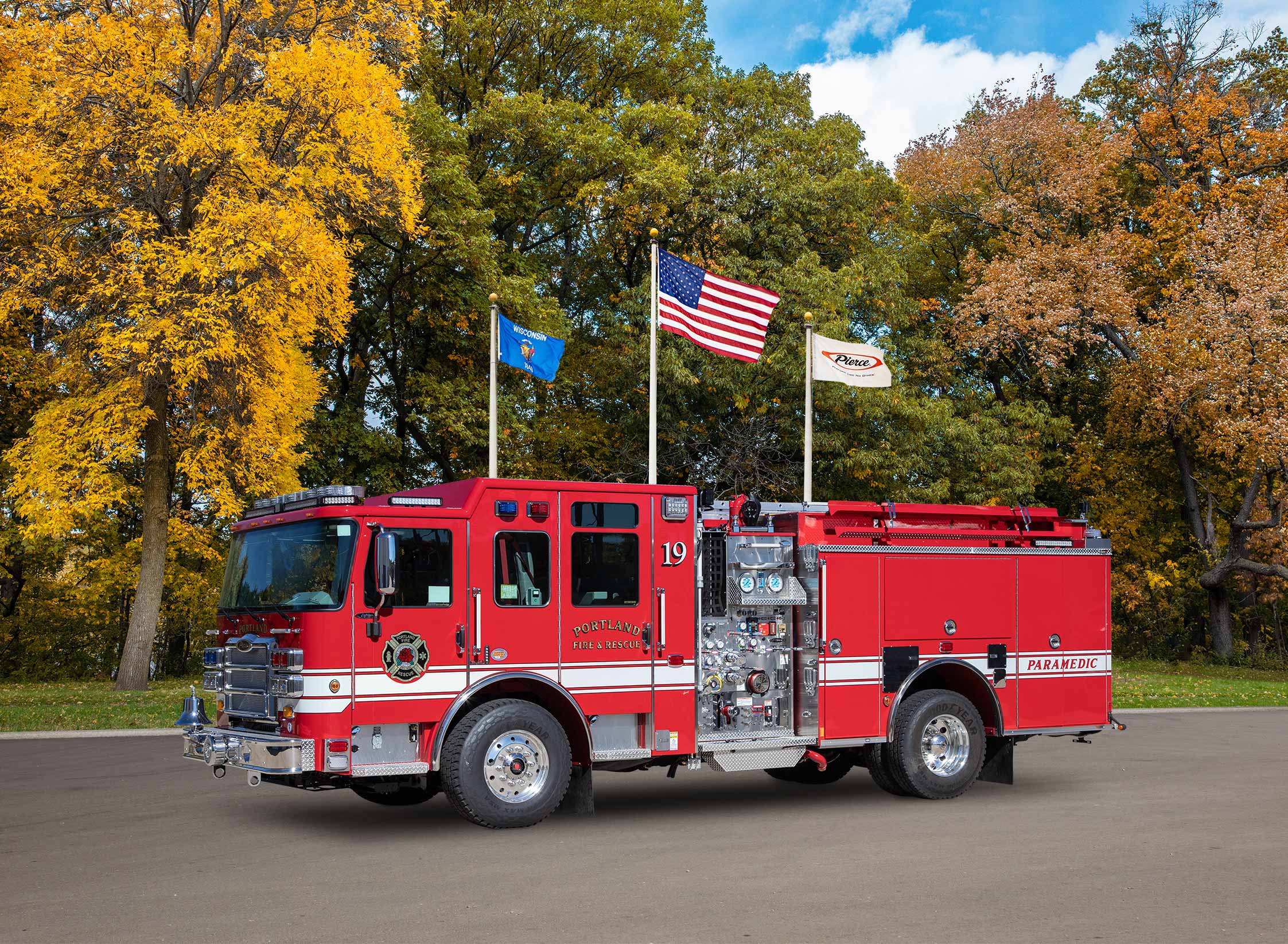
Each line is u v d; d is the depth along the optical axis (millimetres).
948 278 42250
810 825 9633
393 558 8695
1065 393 40656
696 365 28625
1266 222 34875
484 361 29734
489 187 29828
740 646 10750
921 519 11555
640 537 10094
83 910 6719
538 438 31156
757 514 10789
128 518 29797
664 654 10102
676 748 10109
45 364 23172
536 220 33062
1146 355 34656
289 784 9453
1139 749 15516
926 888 7266
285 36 22594
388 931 6230
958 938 6113
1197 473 39906
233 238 19438
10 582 31125
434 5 23594
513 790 9344
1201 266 34594
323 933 6207
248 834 9141
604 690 9820
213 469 21125
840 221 31250
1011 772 11797
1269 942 6078
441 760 9164
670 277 18688
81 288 21578
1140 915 6625
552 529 9727
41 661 30875
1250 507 35781
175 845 8695
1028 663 11828
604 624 9859
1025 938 6117
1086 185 36812
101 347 19906
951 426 32500
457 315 29234
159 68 20406
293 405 22625
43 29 20016
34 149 19359
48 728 16875
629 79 34188
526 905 6820
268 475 21938
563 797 10000
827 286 28266
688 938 6098
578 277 34281
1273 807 10656
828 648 10789
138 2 21844
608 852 8430
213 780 12133
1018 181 38812
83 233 21891
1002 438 35000
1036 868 7883
